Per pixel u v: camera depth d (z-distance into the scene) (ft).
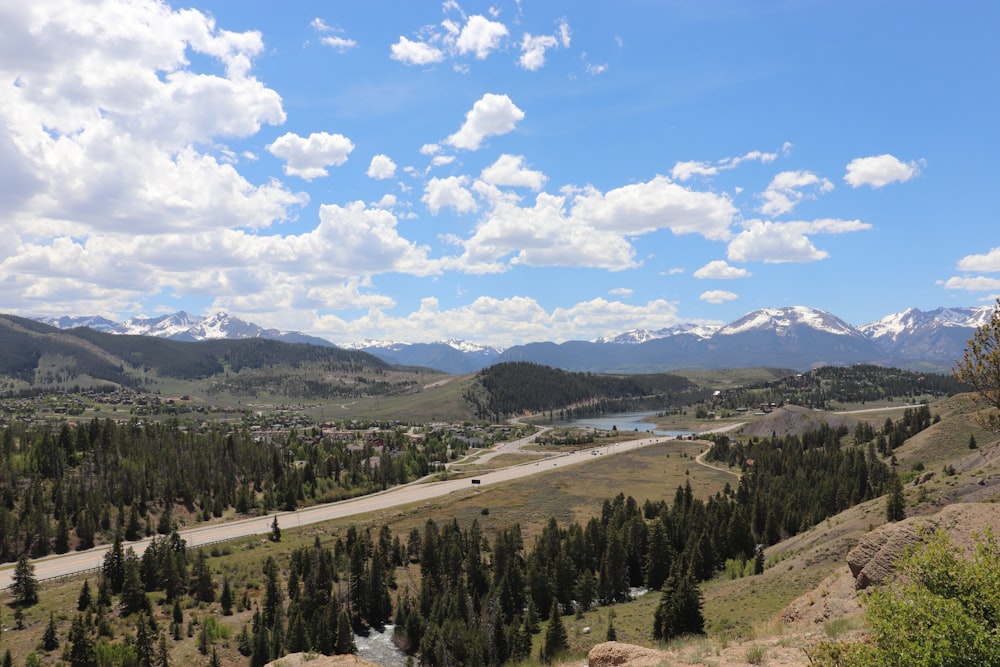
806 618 106.42
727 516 409.08
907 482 410.31
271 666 87.15
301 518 556.92
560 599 311.88
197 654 262.06
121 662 247.50
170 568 345.92
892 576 97.40
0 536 431.02
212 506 574.97
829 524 303.07
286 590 349.20
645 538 364.79
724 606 191.62
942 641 45.29
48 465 573.74
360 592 319.47
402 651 281.54
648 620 231.30
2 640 271.08
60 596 333.62
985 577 48.62
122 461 611.47
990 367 77.15
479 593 321.73
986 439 492.95
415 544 426.51
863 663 49.96
